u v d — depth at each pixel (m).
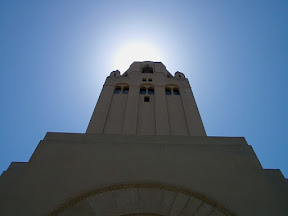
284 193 11.09
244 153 12.77
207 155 12.45
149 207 10.11
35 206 9.91
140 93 28.05
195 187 10.88
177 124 22.12
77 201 10.16
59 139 13.66
